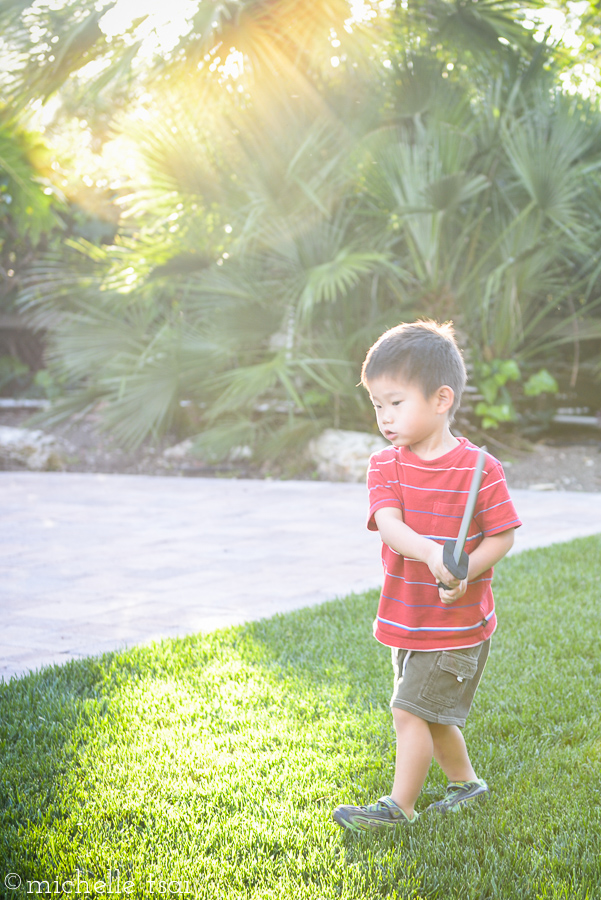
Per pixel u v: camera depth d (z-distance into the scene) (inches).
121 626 155.3
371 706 113.7
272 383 356.5
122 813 86.2
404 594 84.8
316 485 343.3
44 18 221.9
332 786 92.3
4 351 577.0
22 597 176.2
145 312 410.3
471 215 371.9
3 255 535.5
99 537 240.1
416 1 317.4
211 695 117.6
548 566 194.1
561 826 84.2
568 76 414.9
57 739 103.9
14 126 275.4
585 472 361.1
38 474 377.7
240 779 93.4
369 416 385.1
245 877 75.6
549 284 394.0
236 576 194.4
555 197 345.4
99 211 496.7
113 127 370.9
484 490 82.9
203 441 367.9
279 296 366.6
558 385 452.8
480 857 79.9
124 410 373.1
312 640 142.8
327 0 274.7
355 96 352.8
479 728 108.0
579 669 128.6
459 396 86.2
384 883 75.0
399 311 364.2
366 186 352.8
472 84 368.8
